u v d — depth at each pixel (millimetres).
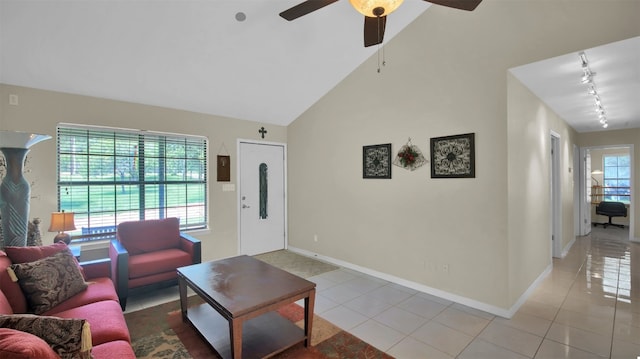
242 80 3963
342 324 2699
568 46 2498
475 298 3014
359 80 4160
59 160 3418
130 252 3428
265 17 3062
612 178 8289
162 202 4152
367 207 4074
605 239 6215
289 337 2332
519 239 3047
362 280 3848
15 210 2617
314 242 4938
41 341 1091
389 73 3777
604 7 2344
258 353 2119
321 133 4773
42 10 2508
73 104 3441
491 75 2902
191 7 2791
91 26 2729
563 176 4992
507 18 2814
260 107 4703
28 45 2758
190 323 2613
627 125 5543
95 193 3652
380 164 3887
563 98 3699
